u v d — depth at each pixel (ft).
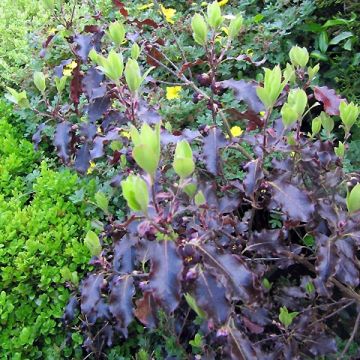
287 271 1.65
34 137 1.77
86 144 1.61
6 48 2.84
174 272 1.00
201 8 2.66
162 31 2.39
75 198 1.96
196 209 1.19
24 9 3.22
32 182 2.18
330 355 1.47
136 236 1.30
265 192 1.34
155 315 1.15
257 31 2.38
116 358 1.70
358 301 1.36
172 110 2.00
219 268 1.04
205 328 1.34
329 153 1.42
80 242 1.86
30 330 1.71
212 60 1.44
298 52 1.50
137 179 0.97
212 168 1.35
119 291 1.24
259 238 1.34
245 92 1.38
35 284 1.80
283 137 1.41
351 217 1.23
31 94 2.51
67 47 2.41
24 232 1.86
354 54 2.20
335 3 2.29
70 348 1.74
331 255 1.17
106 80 1.61
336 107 1.49
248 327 1.38
